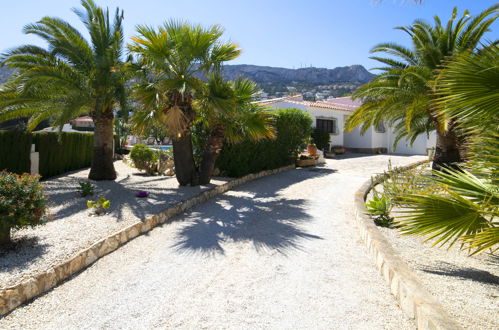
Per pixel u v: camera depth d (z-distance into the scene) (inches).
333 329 113.5
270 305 130.6
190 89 333.7
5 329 112.9
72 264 158.7
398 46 437.4
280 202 341.7
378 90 423.2
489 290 133.6
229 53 350.9
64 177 464.8
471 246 128.1
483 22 380.5
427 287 135.6
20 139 394.6
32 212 172.9
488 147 144.6
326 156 864.3
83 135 589.0
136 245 203.3
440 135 435.5
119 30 426.6
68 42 393.1
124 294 139.6
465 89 122.6
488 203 122.9
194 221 264.8
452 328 94.1
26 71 345.1
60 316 122.0
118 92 384.8
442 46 400.8
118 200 302.5
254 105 394.9
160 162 526.9
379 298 136.4
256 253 191.5
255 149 490.0
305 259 181.9
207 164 395.9
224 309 127.4
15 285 128.8
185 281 152.9
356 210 267.7
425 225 135.2
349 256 187.0
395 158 823.7
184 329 113.9
